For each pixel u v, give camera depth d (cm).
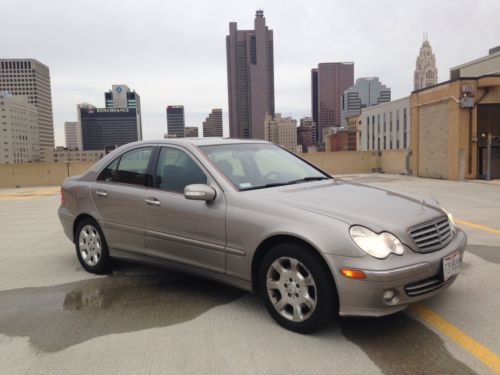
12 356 318
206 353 315
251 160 456
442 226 362
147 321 376
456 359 297
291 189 401
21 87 17300
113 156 517
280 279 349
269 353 312
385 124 10812
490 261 531
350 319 365
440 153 1966
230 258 380
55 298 441
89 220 524
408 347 315
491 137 1788
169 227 428
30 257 627
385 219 331
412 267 310
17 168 2416
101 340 341
